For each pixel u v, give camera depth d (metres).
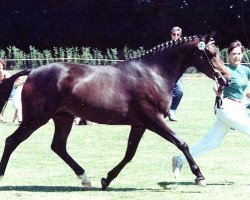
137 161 12.27
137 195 9.18
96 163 12.09
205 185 9.47
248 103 13.07
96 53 44.81
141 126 9.66
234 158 12.57
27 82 9.59
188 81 34.72
